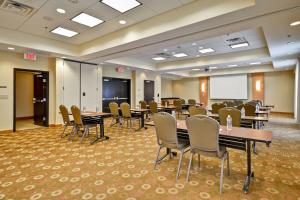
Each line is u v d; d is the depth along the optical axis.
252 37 5.82
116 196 2.12
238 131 2.44
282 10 3.13
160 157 3.39
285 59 7.52
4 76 5.75
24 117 8.55
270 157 3.44
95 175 2.66
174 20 3.92
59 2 3.55
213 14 3.37
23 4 3.62
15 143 4.38
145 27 4.46
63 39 5.89
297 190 2.25
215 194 2.17
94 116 4.49
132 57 8.95
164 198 2.08
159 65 10.59
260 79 11.78
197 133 2.31
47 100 6.71
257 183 2.43
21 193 2.18
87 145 4.20
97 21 4.50
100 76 8.30
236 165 3.05
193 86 15.27
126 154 3.59
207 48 7.19
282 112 11.10
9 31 4.92
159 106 7.80
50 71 6.81
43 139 4.78
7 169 2.86
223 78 13.16
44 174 2.69
